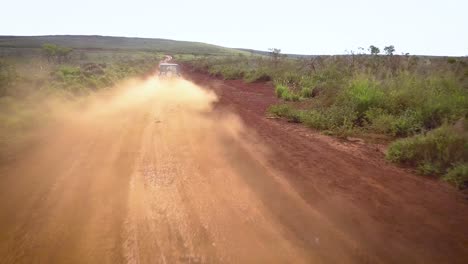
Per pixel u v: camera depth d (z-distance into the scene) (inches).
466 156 258.7
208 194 216.4
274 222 178.9
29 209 194.7
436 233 166.2
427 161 267.7
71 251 152.3
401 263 141.5
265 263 142.8
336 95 526.9
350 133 377.4
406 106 424.5
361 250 151.2
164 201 205.8
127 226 175.0
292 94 683.4
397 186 229.8
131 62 2007.9
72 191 220.4
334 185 231.1
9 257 148.3
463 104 381.4
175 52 5049.2
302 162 282.4
